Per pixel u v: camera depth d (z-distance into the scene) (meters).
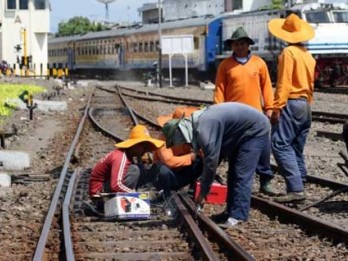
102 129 22.03
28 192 12.28
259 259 7.77
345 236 8.34
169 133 9.80
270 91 10.84
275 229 9.30
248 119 9.28
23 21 68.88
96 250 8.26
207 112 9.13
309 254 7.96
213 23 51.28
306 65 10.85
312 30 11.07
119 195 9.85
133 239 8.82
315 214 10.26
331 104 31.16
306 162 15.68
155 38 57.09
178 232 9.12
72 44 75.69
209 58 51.59
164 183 10.33
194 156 10.30
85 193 11.84
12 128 20.64
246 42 10.58
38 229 9.41
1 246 8.48
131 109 28.91
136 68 61.06
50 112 29.22
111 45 65.56
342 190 10.77
